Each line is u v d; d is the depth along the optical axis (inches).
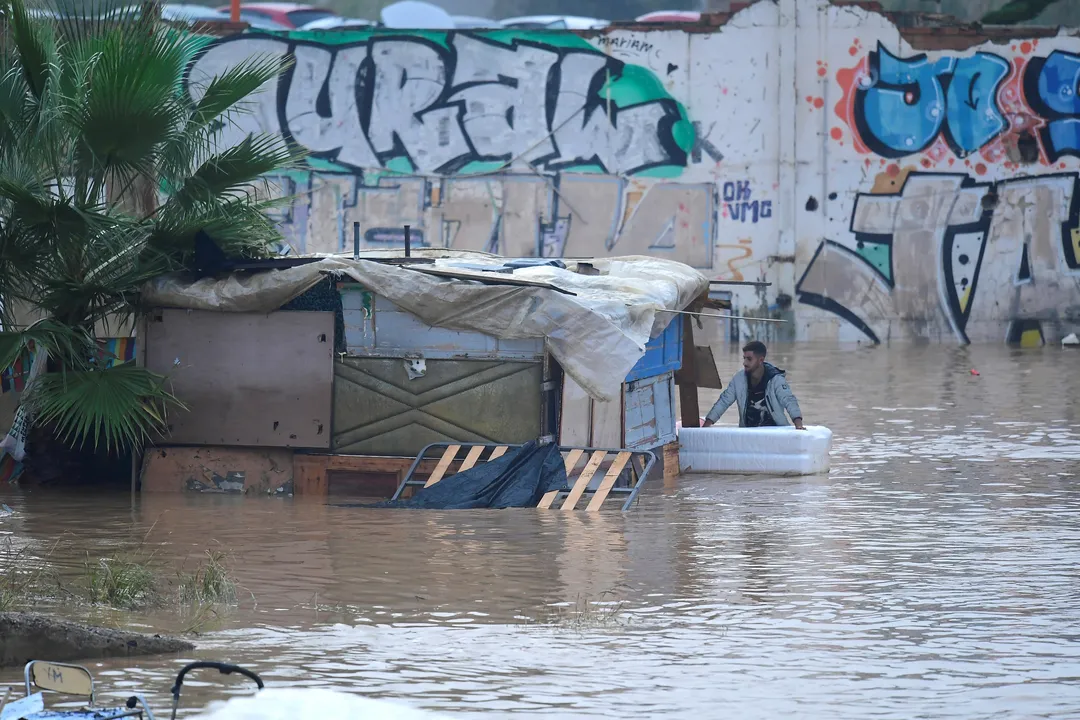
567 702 828.6
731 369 3299.7
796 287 4239.7
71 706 810.2
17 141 1636.3
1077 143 4215.1
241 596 1104.2
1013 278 4234.7
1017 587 1139.3
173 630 994.1
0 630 914.7
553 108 4256.9
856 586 1144.8
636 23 4224.9
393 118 4284.0
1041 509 1523.1
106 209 1667.1
